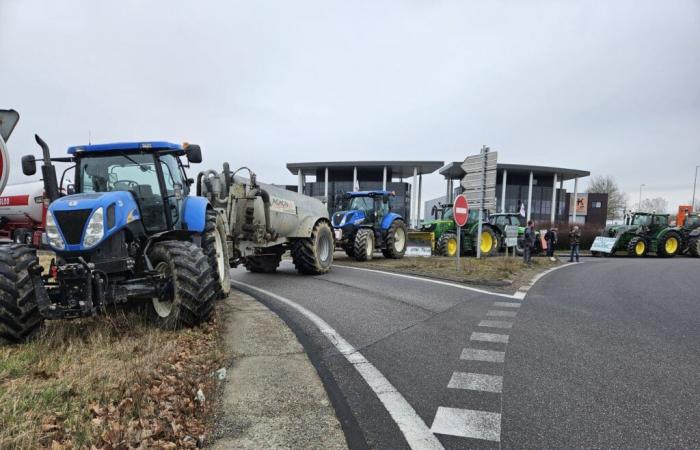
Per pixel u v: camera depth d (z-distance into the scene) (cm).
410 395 343
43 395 301
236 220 899
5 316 414
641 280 1057
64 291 429
